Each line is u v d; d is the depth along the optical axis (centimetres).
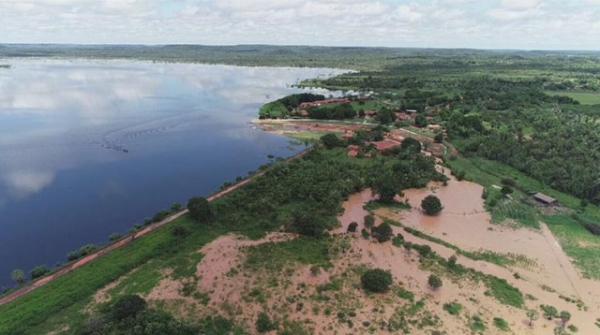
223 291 5838
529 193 10062
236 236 7469
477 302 5812
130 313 5162
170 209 8831
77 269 6388
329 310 5469
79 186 10344
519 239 7881
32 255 7262
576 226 8481
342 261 6681
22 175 10881
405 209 8994
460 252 7262
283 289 5894
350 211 8781
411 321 5319
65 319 5225
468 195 9894
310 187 9444
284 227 7806
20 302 5516
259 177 10362
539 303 5922
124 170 11625
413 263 6731
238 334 5028
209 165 12362
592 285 6494
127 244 7194
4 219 8506
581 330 5400
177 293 5791
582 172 10406
